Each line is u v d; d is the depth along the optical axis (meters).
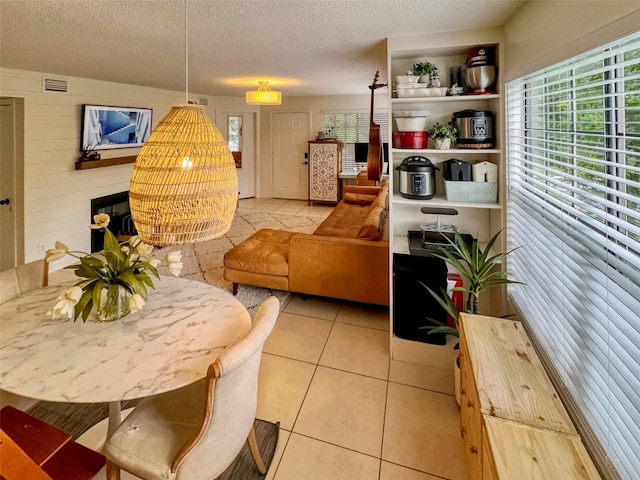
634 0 0.89
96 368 1.20
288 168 7.95
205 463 1.17
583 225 1.28
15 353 1.27
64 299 1.31
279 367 2.29
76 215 4.11
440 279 2.25
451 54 2.28
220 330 1.45
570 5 1.23
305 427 1.81
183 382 1.14
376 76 3.54
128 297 1.54
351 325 2.82
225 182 1.47
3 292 1.69
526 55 1.66
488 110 2.26
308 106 7.56
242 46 2.56
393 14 1.82
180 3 1.73
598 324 1.13
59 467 1.16
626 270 0.99
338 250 2.94
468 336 1.52
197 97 6.55
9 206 3.60
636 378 0.93
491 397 1.17
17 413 1.25
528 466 0.91
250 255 3.30
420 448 1.69
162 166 1.34
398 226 2.62
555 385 1.41
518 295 2.01
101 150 4.37
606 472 1.03
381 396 2.04
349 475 1.55
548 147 1.67
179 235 1.40
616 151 1.04
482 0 1.64
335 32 2.16
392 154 2.33
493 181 2.19
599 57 1.13
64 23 2.02
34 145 3.58
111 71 3.63
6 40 2.37
